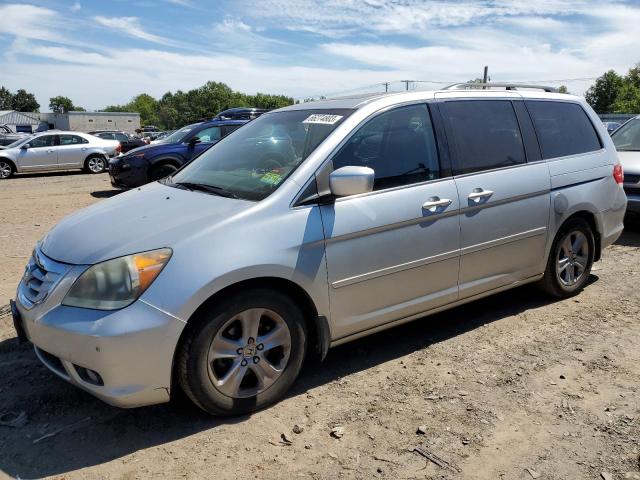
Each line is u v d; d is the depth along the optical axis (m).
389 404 3.30
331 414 3.21
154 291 2.83
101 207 3.69
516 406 3.26
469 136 4.08
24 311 3.07
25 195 12.61
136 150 12.09
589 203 4.77
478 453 2.83
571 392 3.40
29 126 82.62
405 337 4.24
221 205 3.26
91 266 2.87
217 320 2.99
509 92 4.51
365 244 3.47
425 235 3.73
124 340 2.76
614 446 2.87
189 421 3.16
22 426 3.13
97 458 2.84
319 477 2.68
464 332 4.31
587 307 4.77
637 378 3.55
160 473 2.72
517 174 4.25
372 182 3.25
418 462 2.77
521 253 4.38
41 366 3.80
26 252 6.86
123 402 2.84
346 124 3.58
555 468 2.71
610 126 21.91
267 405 3.27
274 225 3.16
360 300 3.52
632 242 7.09
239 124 12.58
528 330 4.32
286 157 3.58
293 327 3.28
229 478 2.68
